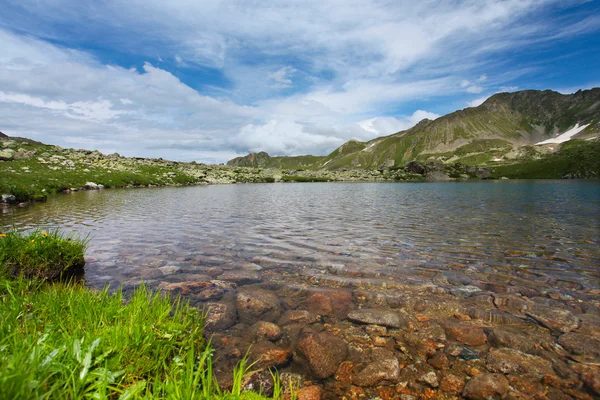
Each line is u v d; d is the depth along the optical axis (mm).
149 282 8445
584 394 4305
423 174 183125
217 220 19656
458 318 6551
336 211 24859
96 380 3441
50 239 9234
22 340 3855
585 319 6438
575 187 64562
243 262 10461
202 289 7961
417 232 15750
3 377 2623
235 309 6805
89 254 11297
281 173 145000
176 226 17281
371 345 5543
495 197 38875
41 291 6297
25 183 36875
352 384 4578
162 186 66250
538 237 14531
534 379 4629
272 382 4512
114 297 6238
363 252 11812
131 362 4059
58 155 69875
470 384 4543
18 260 8070
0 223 16844
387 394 4379
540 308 6988
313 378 4676
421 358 5191
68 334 4246
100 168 66688
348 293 7828
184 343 4902
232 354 5148
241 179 103750
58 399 2908
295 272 9422
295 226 17516
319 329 6043
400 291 7965
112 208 25000
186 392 3326
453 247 12602
